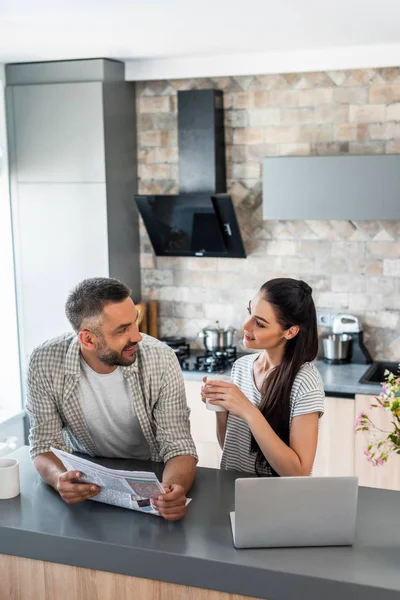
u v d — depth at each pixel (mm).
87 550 1960
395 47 4047
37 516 2100
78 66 4305
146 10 2936
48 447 2387
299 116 4398
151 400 2385
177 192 4723
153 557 1897
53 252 4492
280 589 1799
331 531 1907
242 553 1882
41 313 4566
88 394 2393
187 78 4551
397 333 4402
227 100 4508
